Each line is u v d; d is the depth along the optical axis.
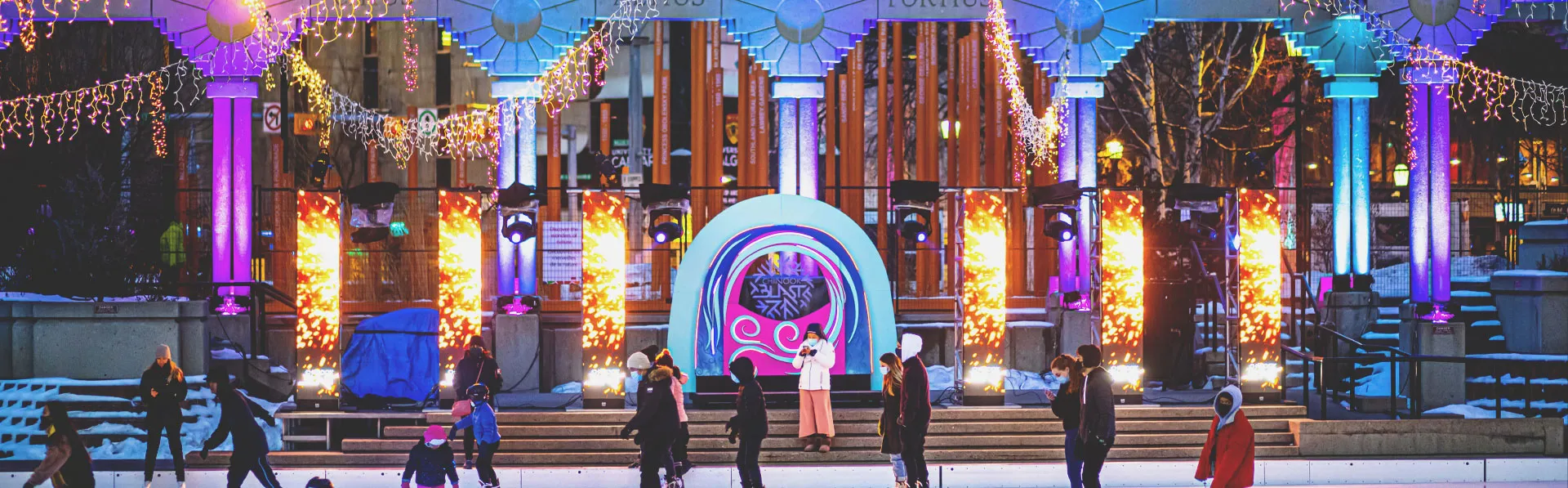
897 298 21.80
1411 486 15.70
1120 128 31.64
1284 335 21.17
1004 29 21.56
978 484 15.72
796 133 20.88
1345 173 21.42
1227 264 18.23
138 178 27.78
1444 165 21.00
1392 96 31.92
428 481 13.58
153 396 15.02
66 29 25.62
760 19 20.73
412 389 17.41
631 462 15.97
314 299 16.83
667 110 25.89
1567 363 19.64
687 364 17.48
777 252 19.59
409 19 20.45
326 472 15.29
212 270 20.84
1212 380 19.58
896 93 25.95
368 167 33.72
